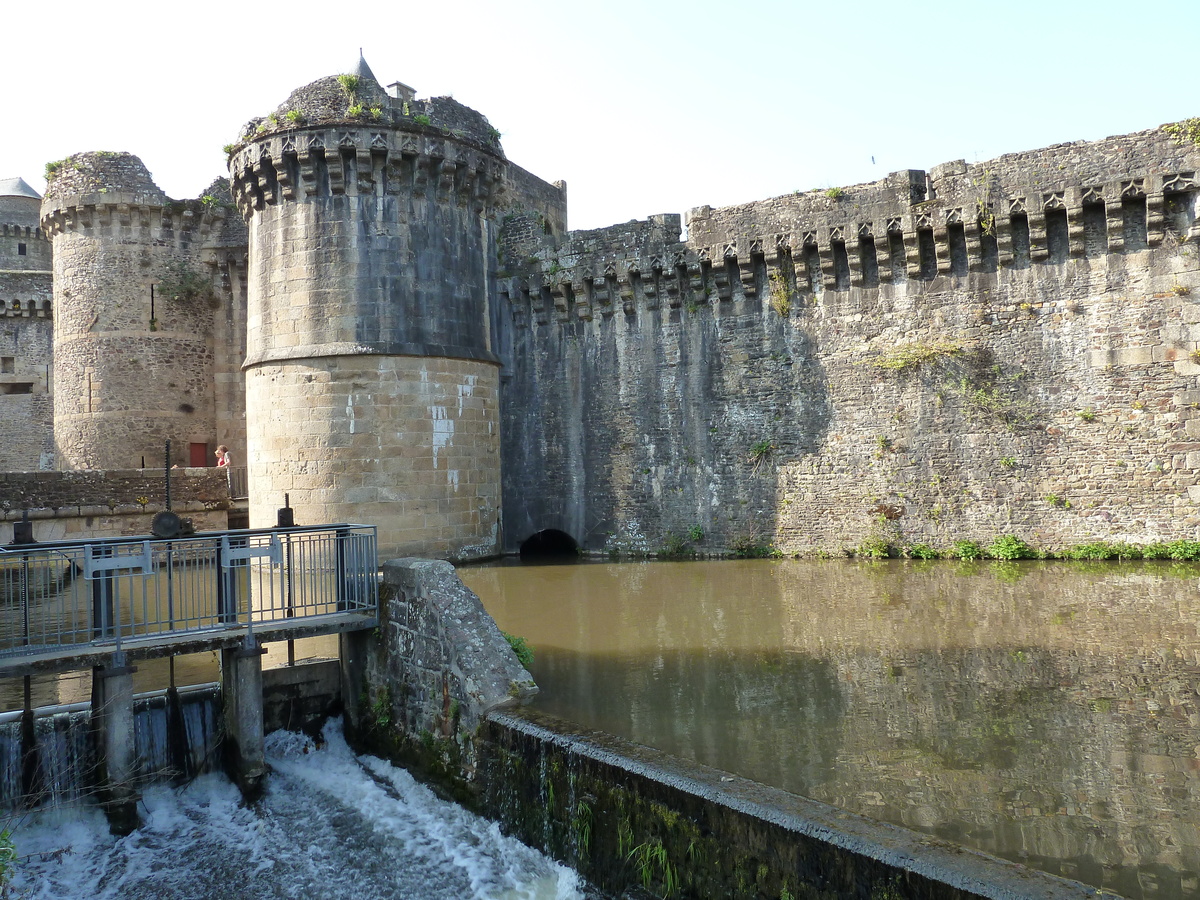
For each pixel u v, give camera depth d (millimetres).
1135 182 14898
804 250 18000
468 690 8750
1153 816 5809
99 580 9320
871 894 5105
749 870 5836
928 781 6484
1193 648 9703
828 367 18031
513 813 8000
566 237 20391
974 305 16641
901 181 17031
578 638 11492
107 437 24453
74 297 24875
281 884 7855
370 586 10594
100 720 9000
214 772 10031
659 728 7883
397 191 17438
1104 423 15547
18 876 8062
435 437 17625
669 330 19562
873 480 17562
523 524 20766
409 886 7613
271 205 17703
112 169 24766
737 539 18781
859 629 11367
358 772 9969
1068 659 9523
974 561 16281
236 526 22469
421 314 17578
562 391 20578
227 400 25625
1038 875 4711
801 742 7398
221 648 9578
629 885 6715
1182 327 14859
